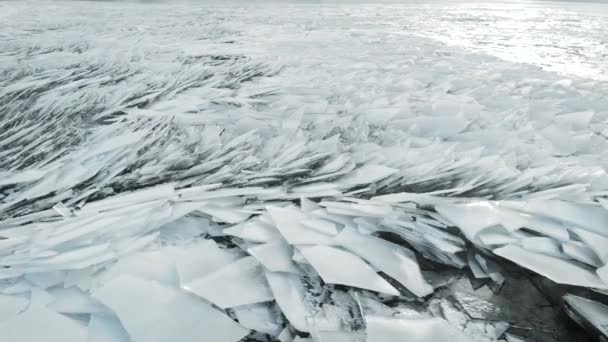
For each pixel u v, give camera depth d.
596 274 3.13
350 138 6.04
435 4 67.88
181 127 6.58
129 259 3.24
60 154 5.54
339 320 2.80
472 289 3.18
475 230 3.58
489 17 37.47
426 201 4.00
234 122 6.82
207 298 2.83
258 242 3.58
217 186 4.39
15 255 3.25
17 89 8.80
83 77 10.34
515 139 5.88
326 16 32.56
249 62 12.41
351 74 10.80
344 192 4.45
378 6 53.97
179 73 10.82
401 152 5.16
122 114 7.59
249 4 49.00
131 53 13.38
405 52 14.95
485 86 9.55
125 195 4.33
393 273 3.21
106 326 2.65
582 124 6.95
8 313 2.74
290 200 4.30
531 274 3.32
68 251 3.24
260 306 2.93
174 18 27.02
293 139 5.90
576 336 2.76
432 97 8.52
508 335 2.76
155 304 2.76
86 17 25.66
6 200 4.41
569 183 4.47
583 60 14.65
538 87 9.84
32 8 31.70
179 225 3.84
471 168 4.69
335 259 3.26
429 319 2.75
